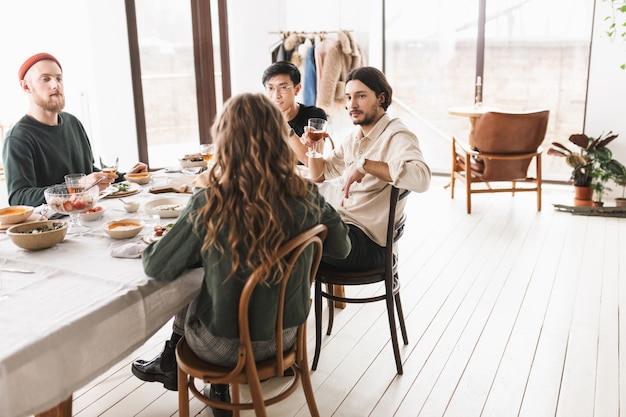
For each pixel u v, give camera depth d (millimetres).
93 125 5035
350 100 2379
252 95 1523
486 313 2939
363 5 5496
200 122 5195
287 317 1692
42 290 1532
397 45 5934
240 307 1535
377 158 2359
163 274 1556
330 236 1733
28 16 4707
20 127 2594
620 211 4488
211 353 1686
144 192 2539
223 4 5043
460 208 4820
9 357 1217
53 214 2162
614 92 4906
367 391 2297
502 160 4621
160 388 2344
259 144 1476
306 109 3139
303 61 5324
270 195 1491
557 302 3047
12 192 2518
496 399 2225
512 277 3385
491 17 5473
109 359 1460
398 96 6070
